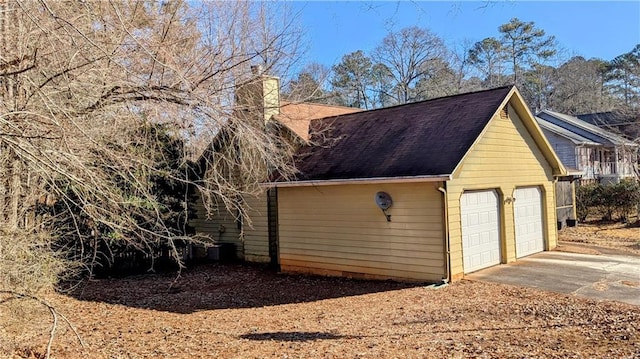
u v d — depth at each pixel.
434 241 10.45
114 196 6.24
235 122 8.57
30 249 7.62
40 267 6.91
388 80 35.16
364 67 35.19
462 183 10.85
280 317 8.54
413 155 11.03
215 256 16.08
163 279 13.47
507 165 12.57
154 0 8.73
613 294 8.76
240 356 6.01
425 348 5.93
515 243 12.67
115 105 7.37
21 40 6.09
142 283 12.91
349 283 11.50
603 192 21.88
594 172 31.83
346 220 12.13
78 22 6.38
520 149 13.19
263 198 15.10
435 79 33.00
